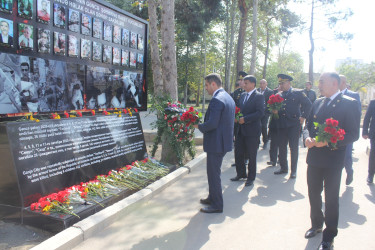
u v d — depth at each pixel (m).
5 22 3.68
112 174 4.81
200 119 4.21
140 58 6.42
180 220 3.76
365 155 8.08
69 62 4.64
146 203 4.32
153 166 5.64
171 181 5.17
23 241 3.18
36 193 3.68
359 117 3.09
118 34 5.68
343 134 2.89
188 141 6.11
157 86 8.28
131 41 6.07
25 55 3.97
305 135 3.44
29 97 4.06
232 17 19.80
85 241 3.21
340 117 3.09
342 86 5.36
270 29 26.86
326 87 3.21
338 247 3.17
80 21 4.78
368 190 5.09
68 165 4.22
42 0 4.11
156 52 8.29
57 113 4.49
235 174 5.97
